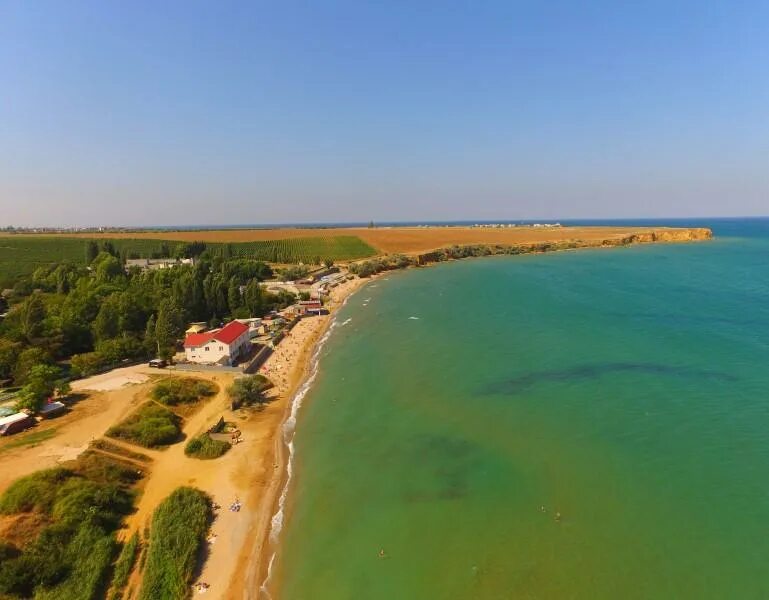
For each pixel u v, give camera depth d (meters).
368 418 51.38
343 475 41.41
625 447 41.69
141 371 66.25
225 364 68.38
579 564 29.45
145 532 34.75
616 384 54.56
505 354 67.00
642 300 99.38
